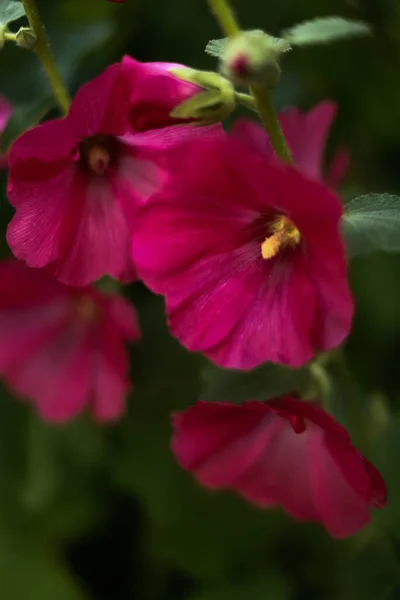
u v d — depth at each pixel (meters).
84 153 0.96
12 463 1.20
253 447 0.99
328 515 0.99
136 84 0.92
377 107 1.20
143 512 1.20
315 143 1.06
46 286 1.14
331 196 0.89
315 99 1.20
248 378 0.97
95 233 0.97
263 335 0.94
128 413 1.17
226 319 0.95
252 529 1.18
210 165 0.91
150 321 1.13
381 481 0.94
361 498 0.96
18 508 1.20
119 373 1.11
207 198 0.93
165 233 0.94
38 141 0.93
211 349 0.95
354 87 1.20
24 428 1.20
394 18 1.17
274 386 0.98
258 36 0.91
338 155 1.10
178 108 0.92
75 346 1.15
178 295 0.95
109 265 0.97
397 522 1.05
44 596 1.20
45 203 0.95
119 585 1.21
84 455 1.19
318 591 1.16
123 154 0.97
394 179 1.21
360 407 1.04
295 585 1.16
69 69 1.09
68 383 1.15
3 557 1.20
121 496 1.20
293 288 0.93
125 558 1.21
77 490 1.20
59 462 1.19
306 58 1.18
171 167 0.91
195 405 0.95
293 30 0.97
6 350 1.16
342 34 0.96
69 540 1.21
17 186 0.94
